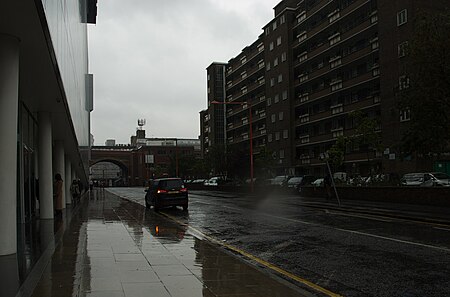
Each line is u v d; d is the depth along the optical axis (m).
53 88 14.75
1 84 9.55
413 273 7.96
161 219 18.56
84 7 33.06
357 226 15.38
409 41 19.30
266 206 26.34
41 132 18.91
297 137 64.38
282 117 66.88
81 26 27.67
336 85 53.59
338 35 53.31
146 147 122.50
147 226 15.51
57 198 20.77
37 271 7.57
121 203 32.19
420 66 18.20
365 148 47.78
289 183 42.12
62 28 13.19
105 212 22.81
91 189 71.25
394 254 9.84
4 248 9.32
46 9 8.82
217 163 60.00
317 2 58.56
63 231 13.84
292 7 68.94
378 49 46.59
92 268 7.87
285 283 6.86
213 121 96.31
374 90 49.59
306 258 9.59
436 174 31.30
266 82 71.81
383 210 20.81
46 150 18.88
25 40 10.02
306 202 28.23
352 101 53.50
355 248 10.75
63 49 13.77
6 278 7.12
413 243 11.33
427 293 6.64
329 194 29.06
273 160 53.38
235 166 57.97
